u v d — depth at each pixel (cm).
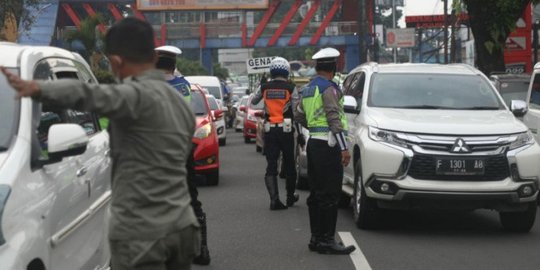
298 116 923
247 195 1419
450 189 960
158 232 403
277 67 1215
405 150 972
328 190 890
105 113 381
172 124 408
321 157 881
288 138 1231
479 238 1011
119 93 383
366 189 1007
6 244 444
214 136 1549
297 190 1489
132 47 413
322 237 911
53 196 522
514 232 1053
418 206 980
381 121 1014
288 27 6075
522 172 980
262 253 922
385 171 977
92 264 634
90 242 627
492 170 971
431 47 7181
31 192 489
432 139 973
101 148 684
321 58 884
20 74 562
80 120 672
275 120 1223
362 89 1166
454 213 1214
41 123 571
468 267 846
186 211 416
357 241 982
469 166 966
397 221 1131
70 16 5538
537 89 1334
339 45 6059
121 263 410
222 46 6072
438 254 909
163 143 404
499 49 2166
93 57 4203
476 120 1015
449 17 5625
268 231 1062
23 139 512
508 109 1108
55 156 508
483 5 2145
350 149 1107
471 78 1163
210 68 6169
